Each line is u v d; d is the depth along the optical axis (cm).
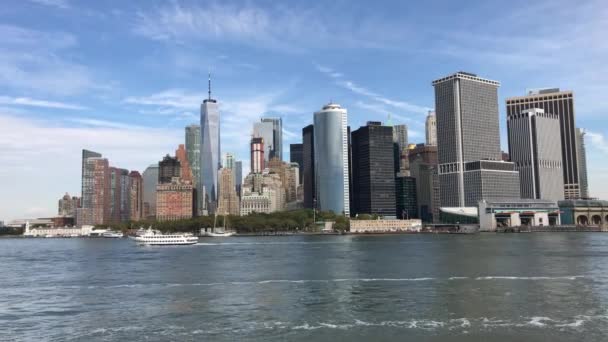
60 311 10131
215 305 10450
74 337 8212
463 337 7869
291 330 8412
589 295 10969
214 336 8125
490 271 15225
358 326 8594
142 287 13075
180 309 10094
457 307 9862
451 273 14912
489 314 9231
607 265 16538
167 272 16350
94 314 9781
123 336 8219
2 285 13925
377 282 13350
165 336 8169
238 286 12975
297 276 14812
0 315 9831
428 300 10631
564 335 7869
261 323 8875
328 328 8506
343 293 11700
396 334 8100
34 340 8088
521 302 10262
